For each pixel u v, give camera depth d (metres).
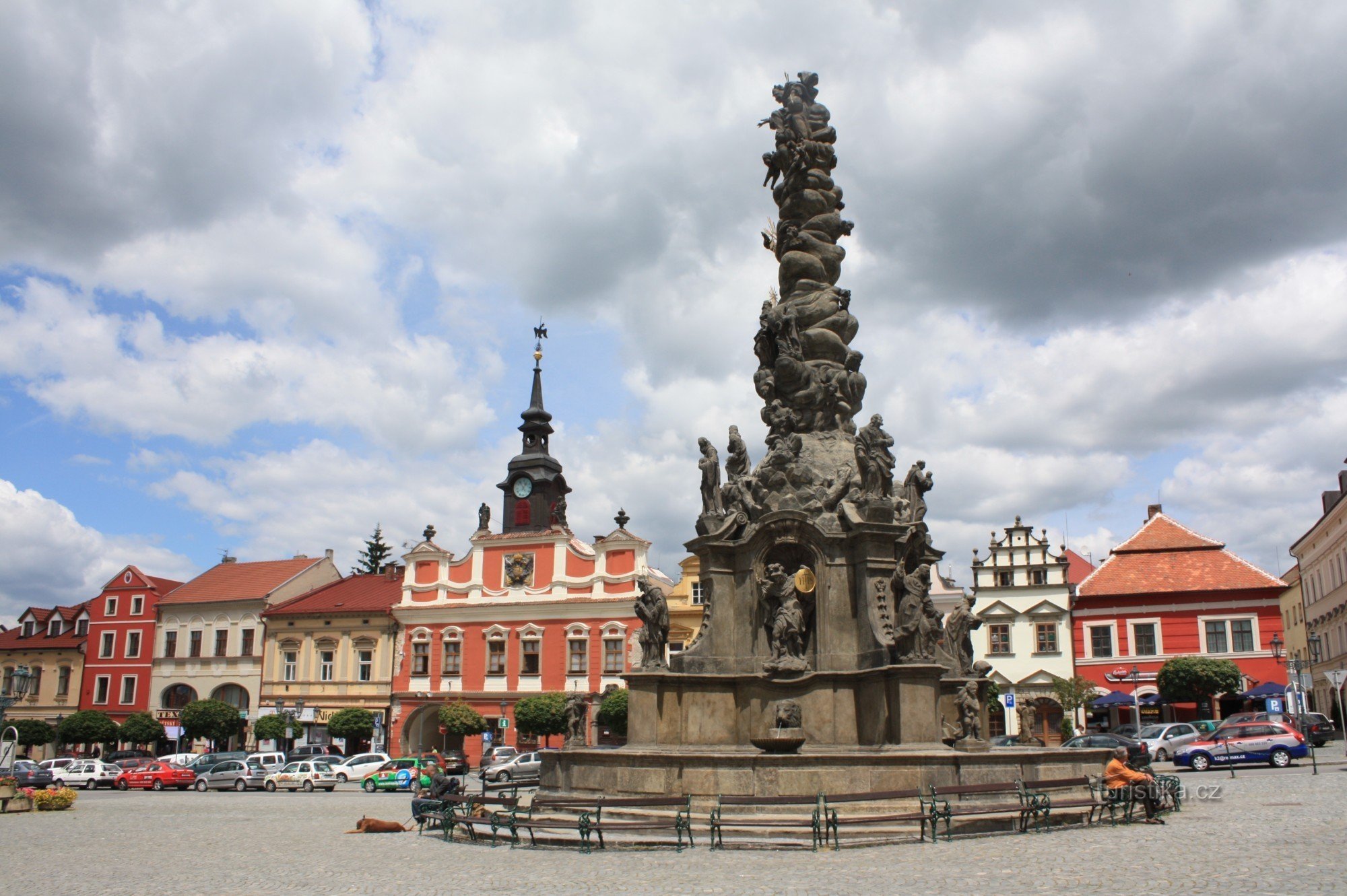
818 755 19.75
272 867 17.73
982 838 17.67
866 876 14.27
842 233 28.11
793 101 28.59
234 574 86.62
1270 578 66.69
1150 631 67.56
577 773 22.28
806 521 23.66
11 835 25.30
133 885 15.83
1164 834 17.81
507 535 75.25
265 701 78.75
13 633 93.75
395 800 41.38
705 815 19.27
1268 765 38.56
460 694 73.44
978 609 69.88
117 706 84.38
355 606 79.06
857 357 27.11
